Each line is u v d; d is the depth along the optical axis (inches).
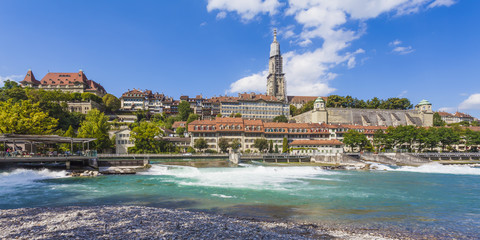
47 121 3410.4
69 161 2252.7
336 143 4367.6
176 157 3373.5
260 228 858.8
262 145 4252.0
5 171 2038.6
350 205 1264.8
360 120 6929.1
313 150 4183.1
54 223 811.4
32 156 2162.9
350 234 837.2
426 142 4675.2
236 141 4286.4
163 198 1387.8
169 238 697.0
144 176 2219.5
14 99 4739.2
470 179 2224.4
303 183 1915.6
